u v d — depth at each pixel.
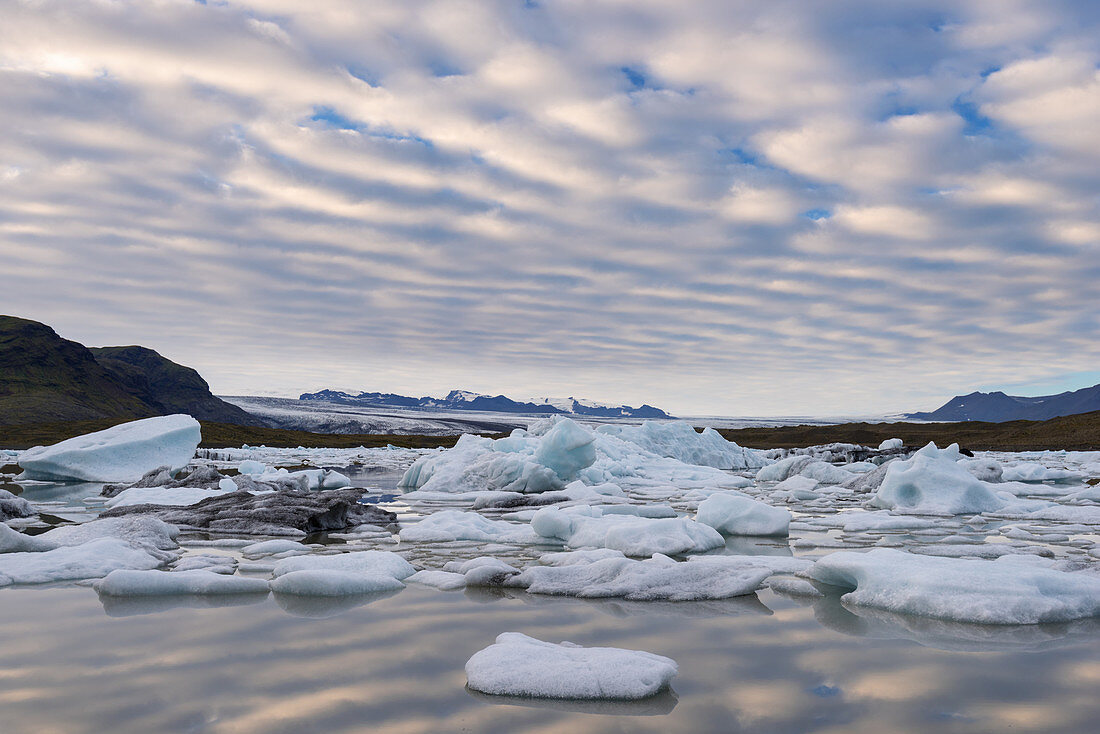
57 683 3.17
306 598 5.12
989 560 6.93
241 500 10.70
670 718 2.76
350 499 11.15
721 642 3.92
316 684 3.17
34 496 16.16
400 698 2.99
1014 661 3.53
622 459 22.05
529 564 6.88
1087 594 4.58
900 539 8.69
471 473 16.98
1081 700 2.96
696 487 18.61
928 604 4.58
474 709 2.85
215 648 3.77
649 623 4.38
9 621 4.38
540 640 3.84
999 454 40.19
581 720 2.73
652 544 7.50
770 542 8.47
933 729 2.64
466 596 5.24
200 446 51.78
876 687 3.14
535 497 13.42
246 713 2.79
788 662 3.53
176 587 5.28
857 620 4.45
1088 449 47.06
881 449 26.16
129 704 2.89
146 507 10.79
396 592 5.39
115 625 4.28
